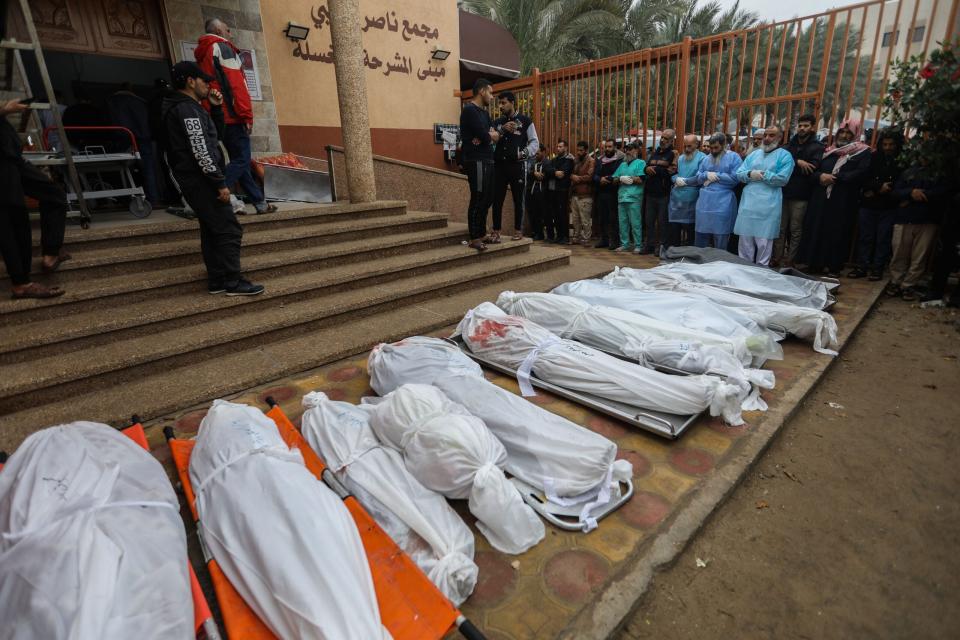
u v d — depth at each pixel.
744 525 2.31
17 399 2.95
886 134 5.34
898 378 3.67
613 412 2.99
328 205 5.96
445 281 5.12
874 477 2.63
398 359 3.20
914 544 2.19
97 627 1.31
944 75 4.48
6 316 3.38
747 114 7.64
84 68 7.55
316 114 8.28
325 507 1.79
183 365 3.54
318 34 8.09
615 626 1.74
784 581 2.01
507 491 2.04
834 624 1.83
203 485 2.03
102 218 5.14
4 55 4.45
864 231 5.77
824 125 6.61
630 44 16.70
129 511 1.74
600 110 8.36
